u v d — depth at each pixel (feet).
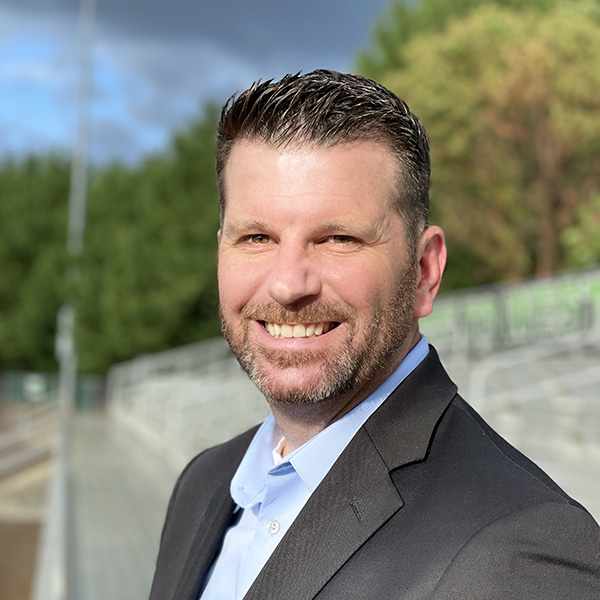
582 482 22.26
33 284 116.26
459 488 4.08
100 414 90.58
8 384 114.01
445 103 64.90
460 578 3.71
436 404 4.51
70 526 27.43
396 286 4.55
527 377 35.45
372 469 4.30
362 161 4.41
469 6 80.79
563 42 61.57
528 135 65.57
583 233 63.87
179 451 45.47
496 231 70.44
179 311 99.40
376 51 85.40
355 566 4.06
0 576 33.30
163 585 5.62
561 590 3.64
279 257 4.44
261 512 4.72
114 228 111.34
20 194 131.44
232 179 4.69
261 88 4.55
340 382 4.46
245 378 49.96
